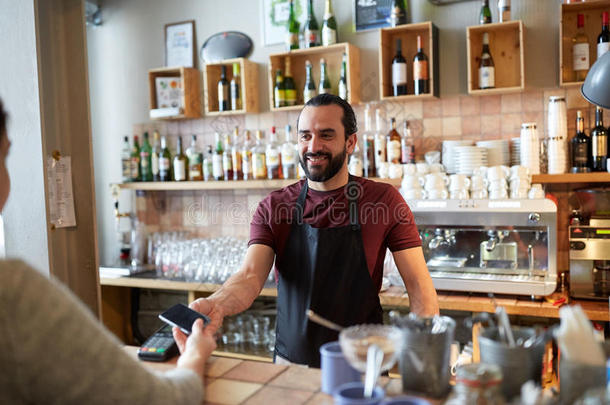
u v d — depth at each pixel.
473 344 2.46
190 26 3.84
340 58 3.42
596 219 2.63
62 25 2.49
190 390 1.00
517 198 2.59
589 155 2.83
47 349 0.82
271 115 3.66
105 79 4.12
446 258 2.77
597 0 2.73
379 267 1.83
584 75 2.87
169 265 3.57
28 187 2.33
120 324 3.86
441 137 3.26
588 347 0.99
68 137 2.53
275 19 3.61
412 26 3.10
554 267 2.55
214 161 3.62
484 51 3.04
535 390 0.93
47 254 2.32
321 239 1.79
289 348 1.81
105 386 0.84
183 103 3.71
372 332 1.11
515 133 3.10
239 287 1.70
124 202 4.11
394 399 0.99
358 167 3.20
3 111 0.90
